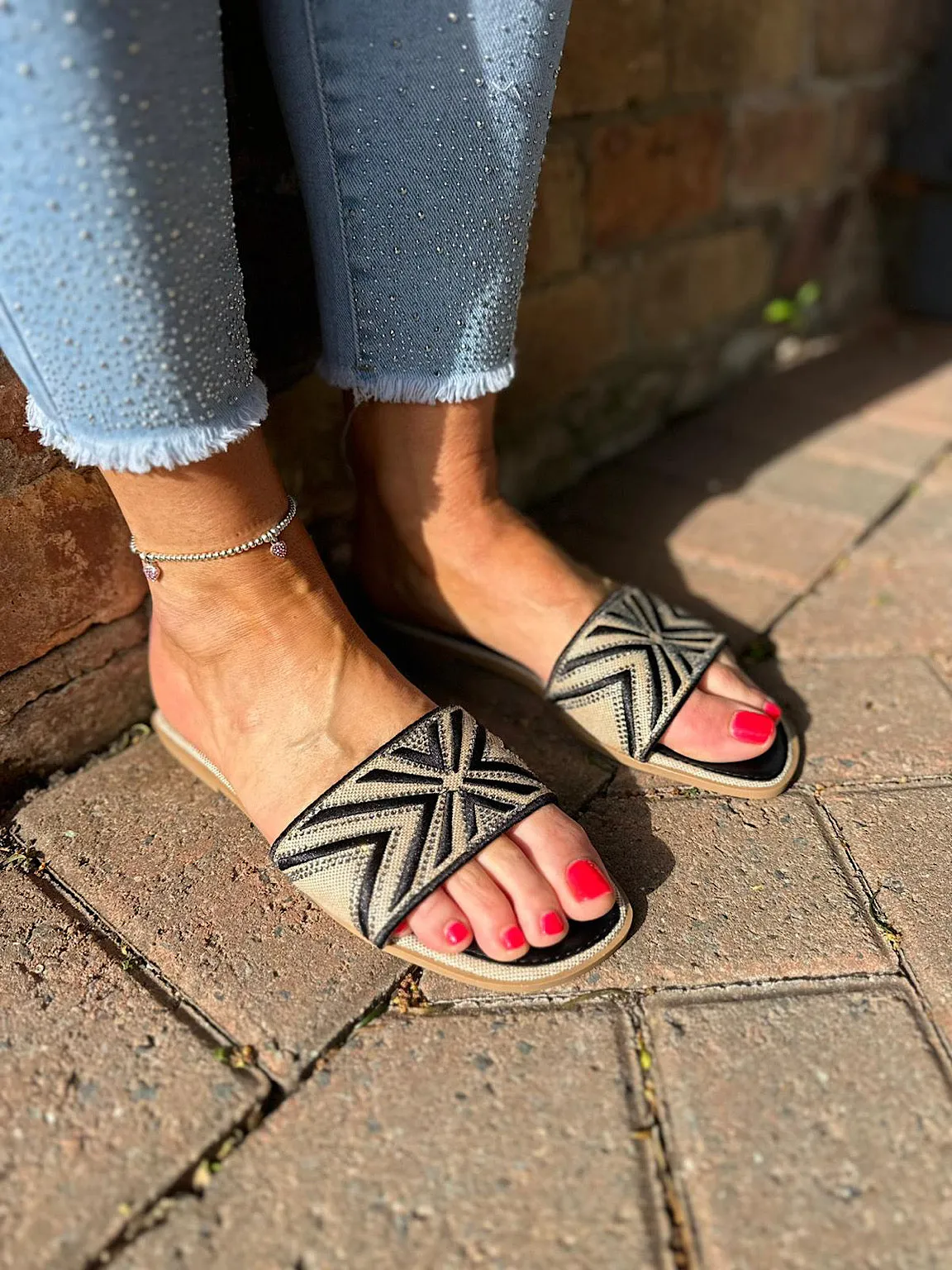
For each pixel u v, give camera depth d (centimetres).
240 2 42
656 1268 29
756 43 79
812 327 100
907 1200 31
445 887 37
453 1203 31
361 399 45
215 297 32
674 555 65
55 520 44
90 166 27
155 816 46
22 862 43
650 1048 35
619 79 67
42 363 31
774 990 37
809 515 70
